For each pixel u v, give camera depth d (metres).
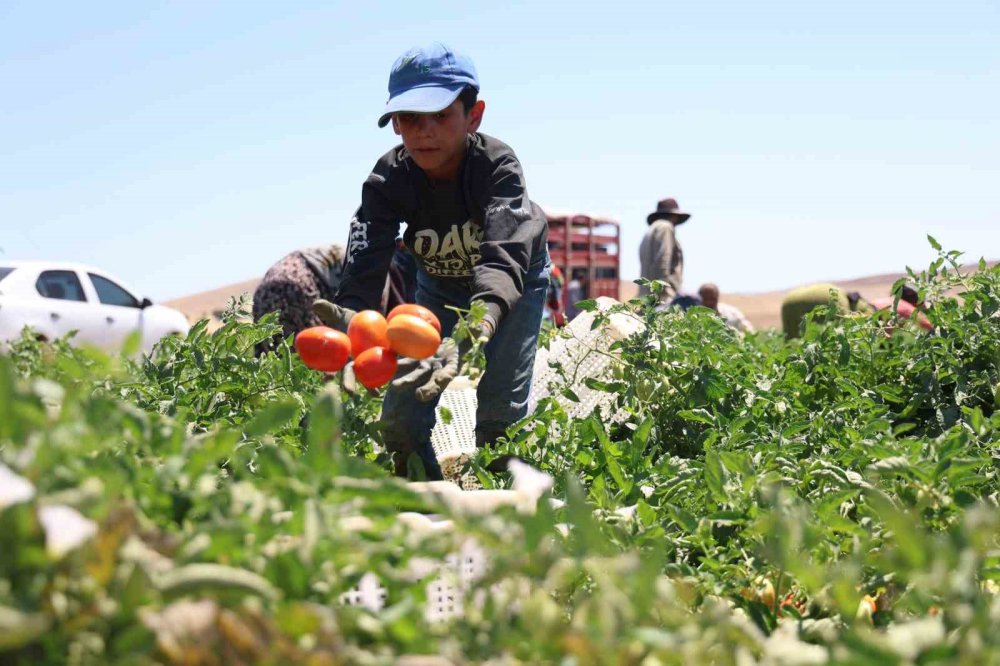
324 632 0.97
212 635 0.93
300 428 3.35
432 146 3.34
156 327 14.29
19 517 0.89
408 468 3.17
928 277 4.55
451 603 1.64
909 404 4.27
